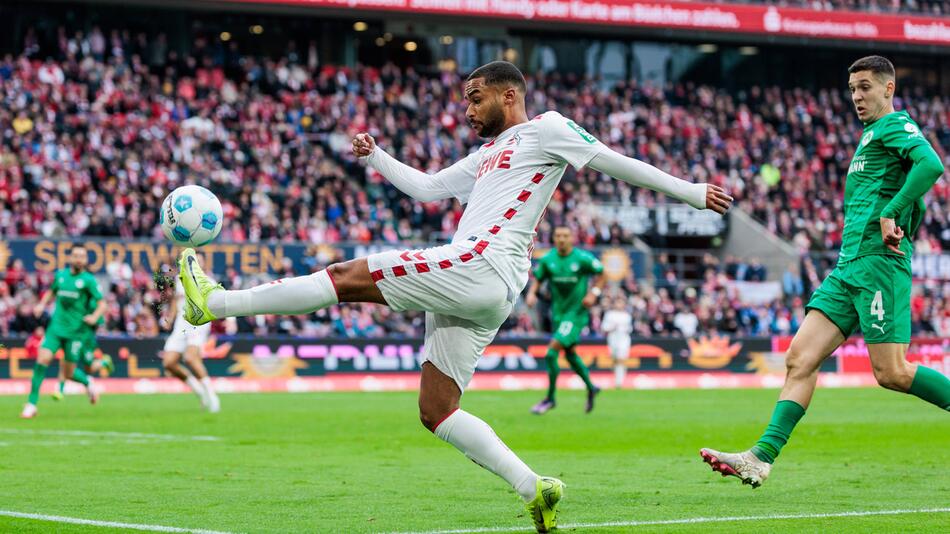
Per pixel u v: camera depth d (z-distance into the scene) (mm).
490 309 9336
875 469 14844
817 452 17375
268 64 53562
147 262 38969
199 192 9617
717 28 57469
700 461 16016
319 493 12422
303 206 45719
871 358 11406
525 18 53812
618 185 53000
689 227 52406
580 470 14836
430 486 13047
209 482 13438
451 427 9516
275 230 44094
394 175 10516
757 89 63375
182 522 10328
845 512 10828
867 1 62250
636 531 9664
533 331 44031
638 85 63094
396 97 54906
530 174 9383
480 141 54969
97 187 44500
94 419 24453
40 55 51438
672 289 47125
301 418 24828
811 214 56625
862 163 11547
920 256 49375
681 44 63375
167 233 9594
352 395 35188
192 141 47812
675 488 12852
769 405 30078
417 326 43062
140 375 36656
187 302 9242
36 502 11695
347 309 41906
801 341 11430
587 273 25766
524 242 9461
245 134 49562
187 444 18562
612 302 42125
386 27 58031
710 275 47156
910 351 45438
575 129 9344
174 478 13852
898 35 60594
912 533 9539
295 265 40719
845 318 11438
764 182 56625
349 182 50375
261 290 9250
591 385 26453
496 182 9430
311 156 50156
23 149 44312
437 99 55875
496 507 11312
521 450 17812
